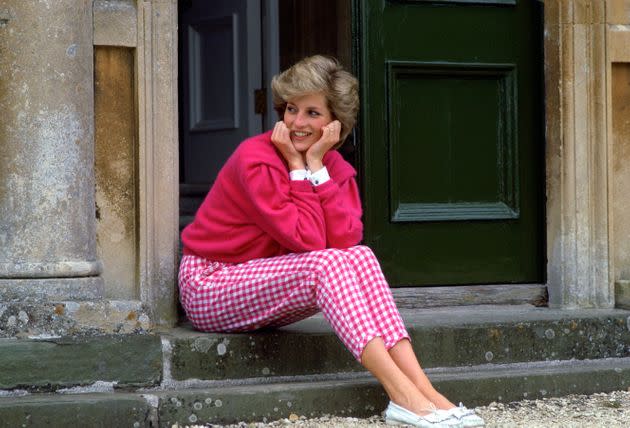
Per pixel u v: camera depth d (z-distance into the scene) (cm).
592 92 656
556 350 596
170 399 489
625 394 570
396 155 657
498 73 673
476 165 673
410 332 565
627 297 654
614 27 661
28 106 520
